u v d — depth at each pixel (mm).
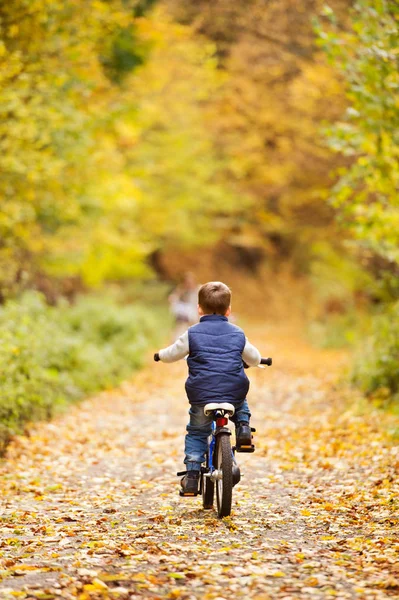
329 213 33156
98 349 22688
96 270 31156
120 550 7145
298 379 22047
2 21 16297
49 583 6199
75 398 17359
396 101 13734
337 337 32094
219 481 8664
